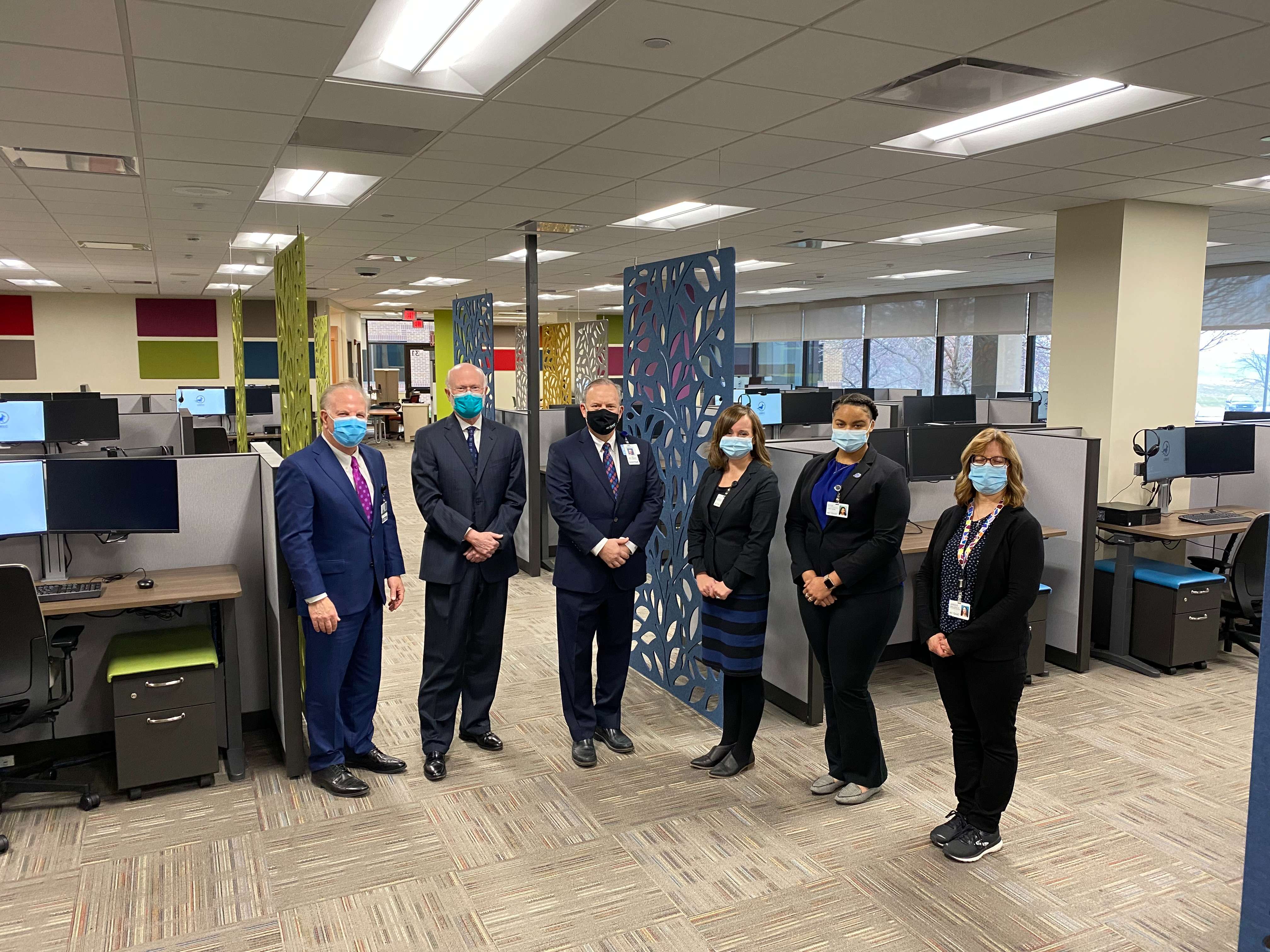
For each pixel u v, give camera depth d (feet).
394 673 14.21
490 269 32.12
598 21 9.00
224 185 16.92
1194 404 19.30
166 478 10.23
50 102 11.55
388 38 10.07
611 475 10.78
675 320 12.84
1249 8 8.57
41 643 8.85
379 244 25.57
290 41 9.45
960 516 8.54
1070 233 19.47
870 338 44.01
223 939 7.38
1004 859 8.66
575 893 8.07
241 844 8.89
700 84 11.04
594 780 10.36
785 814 9.52
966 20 8.92
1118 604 14.66
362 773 10.55
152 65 10.12
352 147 14.08
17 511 10.06
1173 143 13.66
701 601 12.41
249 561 11.60
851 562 8.80
